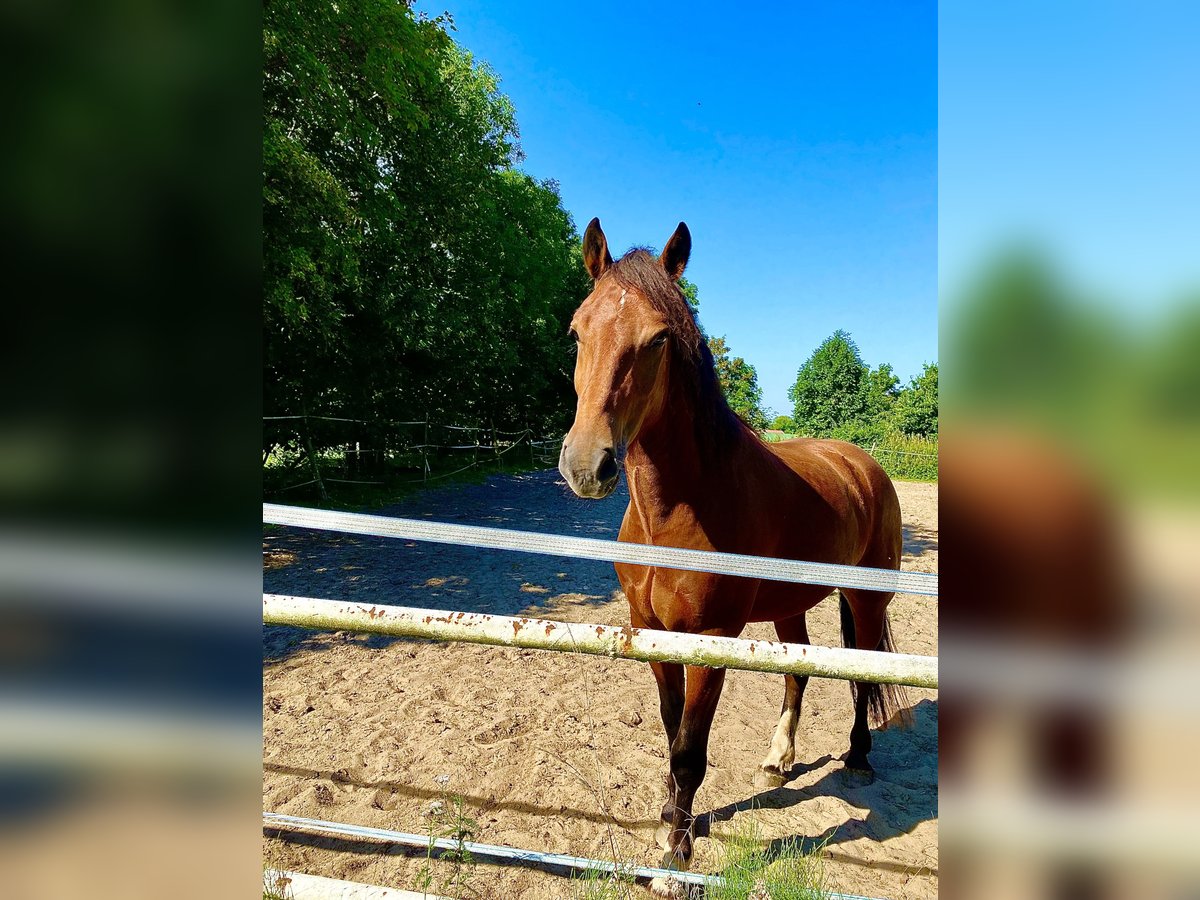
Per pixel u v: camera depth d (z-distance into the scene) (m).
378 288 9.78
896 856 2.15
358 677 3.65
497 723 3.07
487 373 17.30
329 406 10.62
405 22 6.78
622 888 1.74
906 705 3.38
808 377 44.00
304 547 7.07
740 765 2.77
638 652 1.28
